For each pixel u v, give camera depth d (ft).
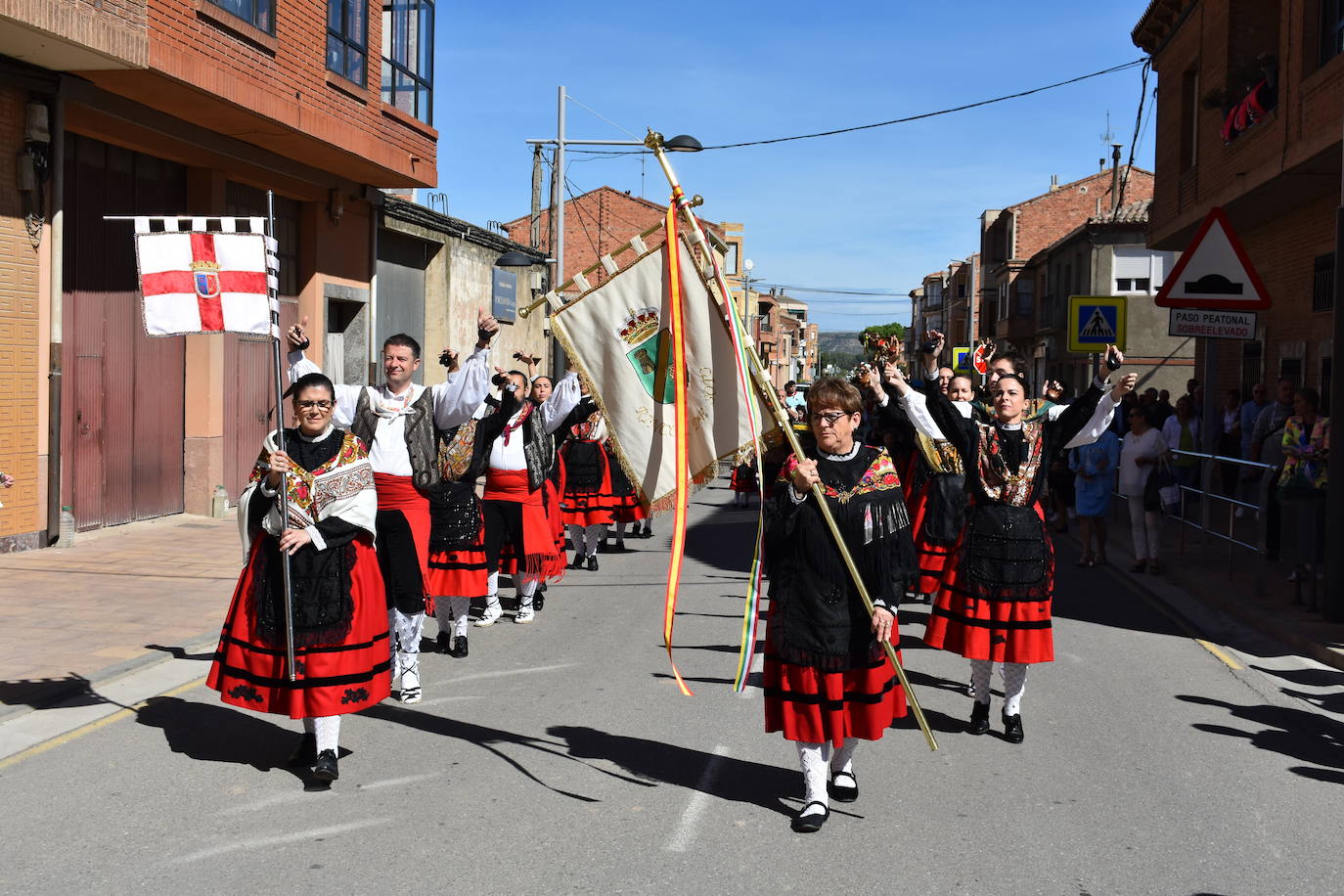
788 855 15.16
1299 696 23.67
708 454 18.81
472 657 26.45
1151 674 25.49
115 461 44.16
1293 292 58.03
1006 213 184.75
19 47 35.17
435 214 71.87
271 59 45.27
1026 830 16.11
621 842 15.55
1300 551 31.12
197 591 32.30
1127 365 129.29
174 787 17.53
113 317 43.83
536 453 30.12
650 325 19.10
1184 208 66.90
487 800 17.13
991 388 21.15
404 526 22.27
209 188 48.14
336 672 17.52
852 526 15.92
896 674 16.71
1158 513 39.63
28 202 37.52
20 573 34.09
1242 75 57.57
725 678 24.61
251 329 18.94
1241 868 14.93
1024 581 20.11
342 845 15.37
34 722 20.58
